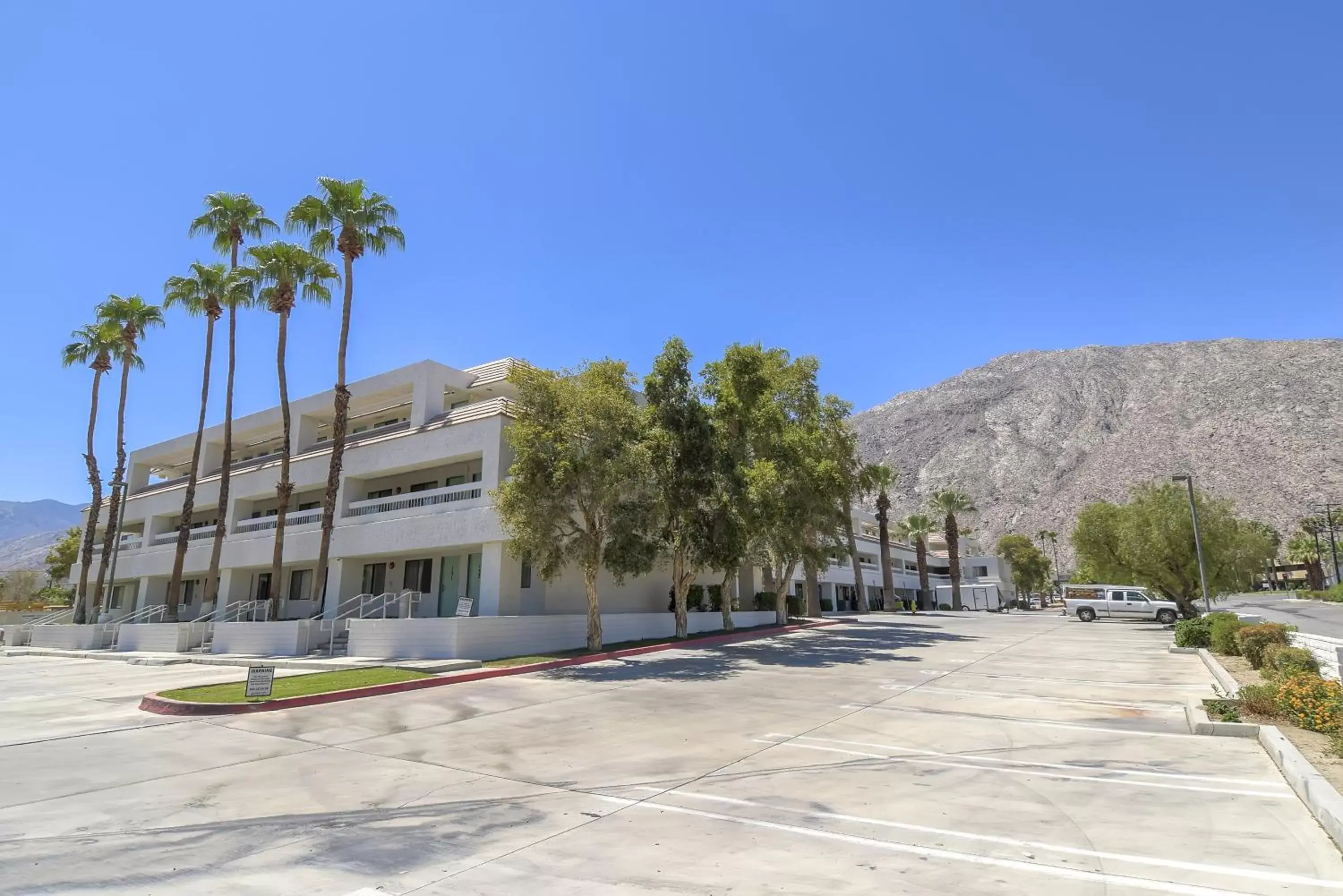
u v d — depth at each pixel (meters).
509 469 22.08
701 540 25.28
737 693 15.24
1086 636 30.00
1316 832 6.27
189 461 49.50
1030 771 8.74
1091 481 174.00
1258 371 183.88
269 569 36.31
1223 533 35.41
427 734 11.58
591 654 21.64
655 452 23.45
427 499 29.55
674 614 29.64
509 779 8.80
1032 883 5.33
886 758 9.59
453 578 29.00
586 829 6.85
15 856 6.18
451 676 17.28
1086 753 9.58
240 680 18.91
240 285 35.34
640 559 22.89
